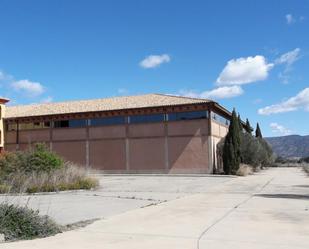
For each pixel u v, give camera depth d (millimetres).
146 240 9445
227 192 22344
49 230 10391
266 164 66312
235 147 44188
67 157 51969
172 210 14648
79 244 9086
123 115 49656
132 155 48906
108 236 9969
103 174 48094
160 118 48031
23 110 57844
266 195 20188
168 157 47312
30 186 23125
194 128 46500
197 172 46031
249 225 11219
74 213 14117
